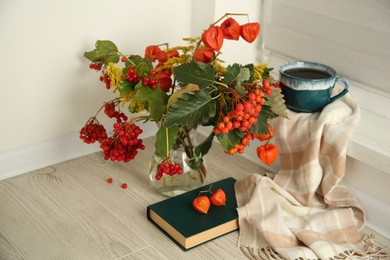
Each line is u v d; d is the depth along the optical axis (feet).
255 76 4.55
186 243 4.45
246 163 5.80
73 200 5.11
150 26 5.88
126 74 4.53
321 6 5.40
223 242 4.61
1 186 5.31
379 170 4.80
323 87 4.91
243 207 4.72
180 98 4.17
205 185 5.14
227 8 5.82
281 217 4.62
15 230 4.68
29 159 5.56
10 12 4.99
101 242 4.56
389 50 4.98
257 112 4.06
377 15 4.96
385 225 4.83
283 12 5.78
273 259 4.38
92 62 5.19
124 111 6.06
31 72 5.30
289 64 5.22
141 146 4.78
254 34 4.31
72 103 5.67
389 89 5.09
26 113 5.42
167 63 4.53
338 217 4.68
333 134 4.76
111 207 5.02
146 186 5.36
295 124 5.05
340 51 5.38
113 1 5.52
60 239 4.58
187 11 6.09
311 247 4.38
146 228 4.75
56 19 5.25
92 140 4.91
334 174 4.79
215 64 4.58
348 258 4.36
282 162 5.17
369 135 4.91
